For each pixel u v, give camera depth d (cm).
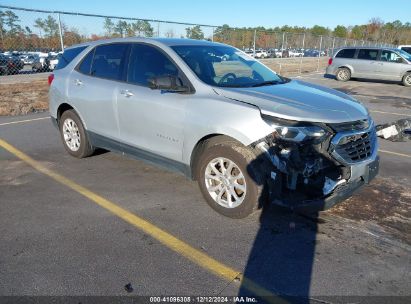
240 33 2009
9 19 1258
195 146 382
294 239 340
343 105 370
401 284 280
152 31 1423
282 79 473
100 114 488
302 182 335
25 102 1033
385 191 448
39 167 518
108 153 584
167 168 427
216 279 285
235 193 365
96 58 509
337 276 289
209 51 453
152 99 414
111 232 348
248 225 363
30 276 283
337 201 340
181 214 385
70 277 283
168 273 290
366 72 1723
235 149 349
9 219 369
